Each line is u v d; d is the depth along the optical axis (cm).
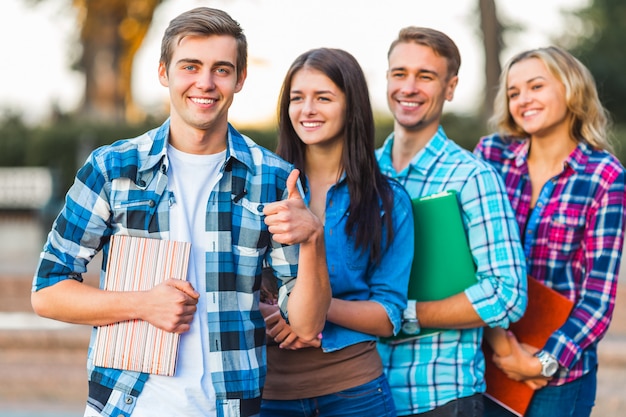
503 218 253
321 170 251
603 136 278
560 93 275
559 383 266
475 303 246
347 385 233
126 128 1672
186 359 198
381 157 286
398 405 254
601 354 515
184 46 198
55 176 1094
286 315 211
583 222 269
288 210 196
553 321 262
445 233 255
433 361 253
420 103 269
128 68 2108
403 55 269
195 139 203
